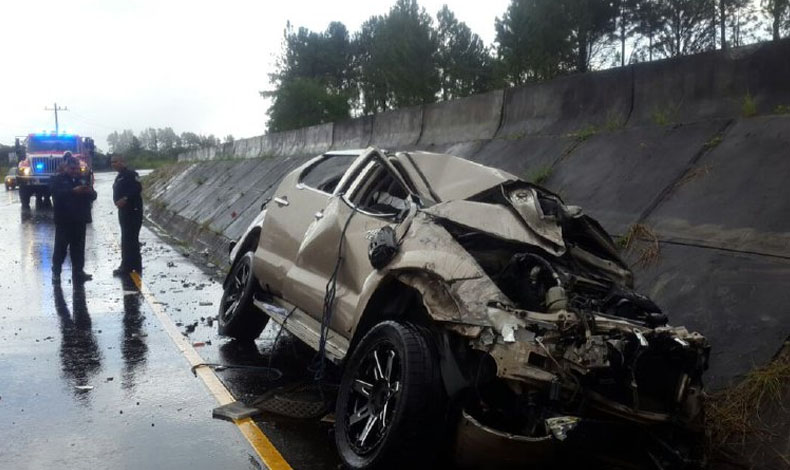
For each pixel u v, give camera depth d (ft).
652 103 30.32
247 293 24.88
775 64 26.03
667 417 13.84
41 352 24.39
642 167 27.12
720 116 27.04
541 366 13.32
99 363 23.24
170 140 423.23
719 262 20.61
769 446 15.21
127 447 16.63
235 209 57.98
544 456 13.56
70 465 15.61
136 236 41.52
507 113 38.86
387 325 15.47
